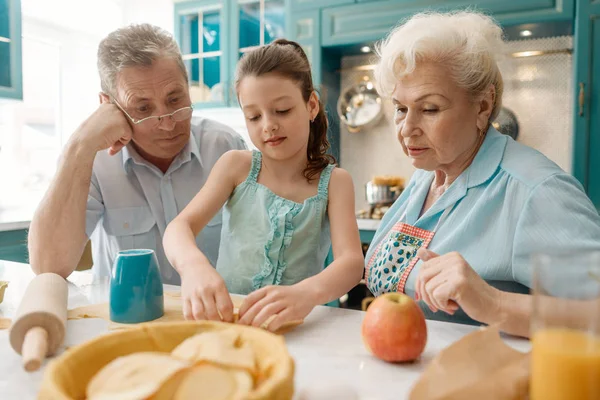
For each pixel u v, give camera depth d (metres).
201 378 0.40
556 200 0.84
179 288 1.07
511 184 0.92
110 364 0.44
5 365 0.64
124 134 1.25
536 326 0.43
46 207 1.10
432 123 0.95
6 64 2.57
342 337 0.74
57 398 0.38
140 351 0.50
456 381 0.47
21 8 2.73
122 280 0.80
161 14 3.65
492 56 0.96
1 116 2.92
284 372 0.41
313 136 1.13
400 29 1.02
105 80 1.26
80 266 1.38
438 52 0.91
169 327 0.52
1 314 0.86
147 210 1.46
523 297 0.73
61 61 3.33
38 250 1.08
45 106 3.24
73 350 0.46
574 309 0.42
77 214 1.12
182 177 1.47
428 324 0.80
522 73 2.62
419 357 0.66
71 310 0.86
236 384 0.40
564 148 2.56
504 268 0.91
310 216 1.04
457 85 0.92
